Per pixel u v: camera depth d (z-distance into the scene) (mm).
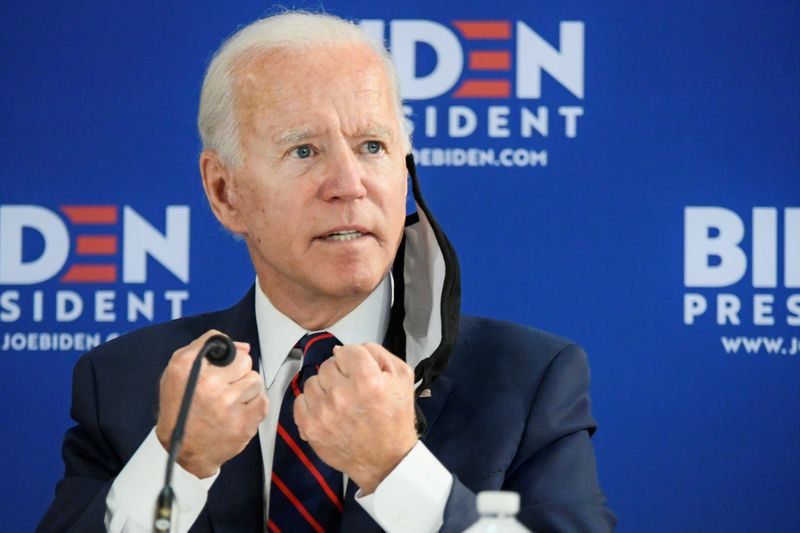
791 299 12367
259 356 8148
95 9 12641
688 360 12352
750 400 12336
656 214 12414
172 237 12555
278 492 7523
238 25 12656
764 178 12383
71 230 12539
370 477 6934
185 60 12648
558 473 7766
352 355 6852
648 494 12352
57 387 12500
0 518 12492
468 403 7988
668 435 12344
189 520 6980
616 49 12461
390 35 12469
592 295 12414
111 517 7066
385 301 8094
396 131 7766
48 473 12516
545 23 12453
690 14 12453
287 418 7672
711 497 12336
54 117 12578
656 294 12391
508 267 12445
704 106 12422
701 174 12398
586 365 8367
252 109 7750
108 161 12578
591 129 12438
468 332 8430
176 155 12609
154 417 8273
